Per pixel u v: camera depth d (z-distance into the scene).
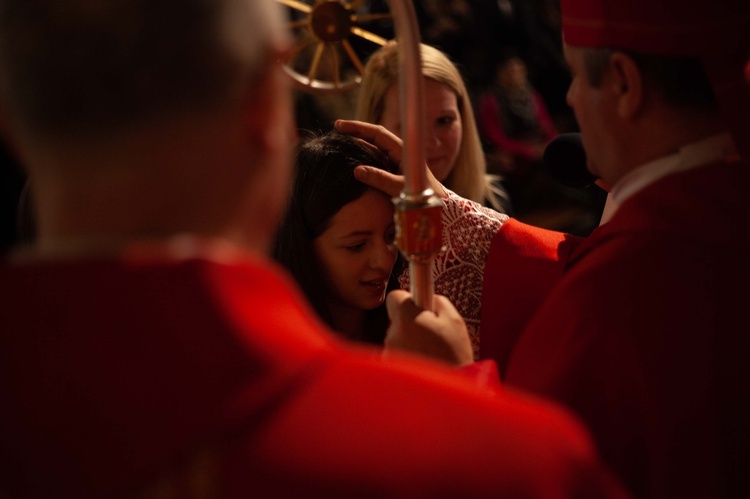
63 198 0.44
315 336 0.47
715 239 0.70
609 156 0.78
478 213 1.20
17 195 1.78
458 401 0.45
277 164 0.49
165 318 0.42
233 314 0.43
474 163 2.02
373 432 0.43
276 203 0.50
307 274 1.20
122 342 0.42
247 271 0.45
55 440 0.42
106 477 0.41
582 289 0.72
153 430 0.41
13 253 0.47
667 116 0.74
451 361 0.72
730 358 0.68
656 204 0.73
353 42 3.05
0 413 0.43
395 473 0.42
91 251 0.43
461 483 0.43
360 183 1.16
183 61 0.43
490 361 0.74
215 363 0.42
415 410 0.44
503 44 4.34
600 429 0.70
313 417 0.43
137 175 0.43
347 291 1.20
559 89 4.50
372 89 1.90
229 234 0.47
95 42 0.42
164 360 0.42
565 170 1.24
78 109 0.42
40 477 0.42
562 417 0.48
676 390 0.68
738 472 0.68
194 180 0.44
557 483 0.45
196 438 0.41
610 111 0.76
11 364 0.43
